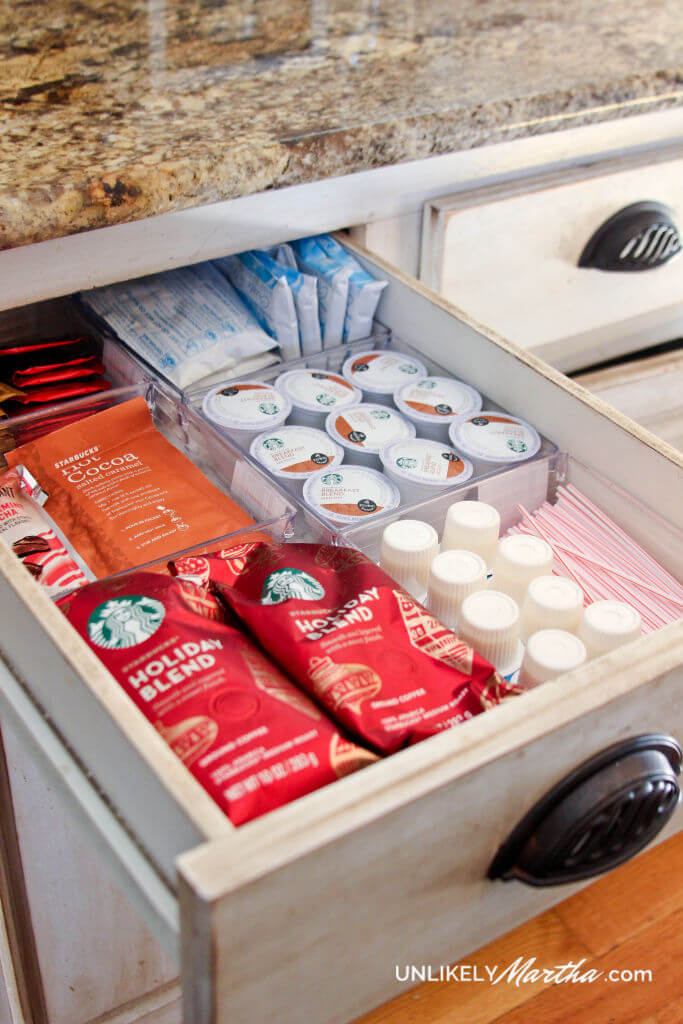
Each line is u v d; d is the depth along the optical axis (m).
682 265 1.09
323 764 0.47
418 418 0.77
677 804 0.54
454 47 1.02
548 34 1.08
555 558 0.68
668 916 0.85
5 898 0.83
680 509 0.65
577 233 0.98
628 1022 0.76
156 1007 0.94
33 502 0.71
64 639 0.48
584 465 0.72
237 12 1.14
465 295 0.96
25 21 1.06
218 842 0.38
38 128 0.79
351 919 0.43
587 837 0.48
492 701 0.52
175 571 0.60
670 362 1.14
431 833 0.43
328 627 0.55
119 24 1.07
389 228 0.90
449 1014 0.76
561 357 1.08
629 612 0.59
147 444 0.76
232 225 0.80
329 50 1.00
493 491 0.71
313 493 0.70
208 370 0.82
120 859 0.46
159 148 0.75
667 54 1.02
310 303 0.85
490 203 0.91
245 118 0.82
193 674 0.50
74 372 0.84
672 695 0.49
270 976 0.41
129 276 0.77
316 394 0.81
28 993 0.88
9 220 0.67
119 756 0.45
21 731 0.55
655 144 1.01
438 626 0.57
